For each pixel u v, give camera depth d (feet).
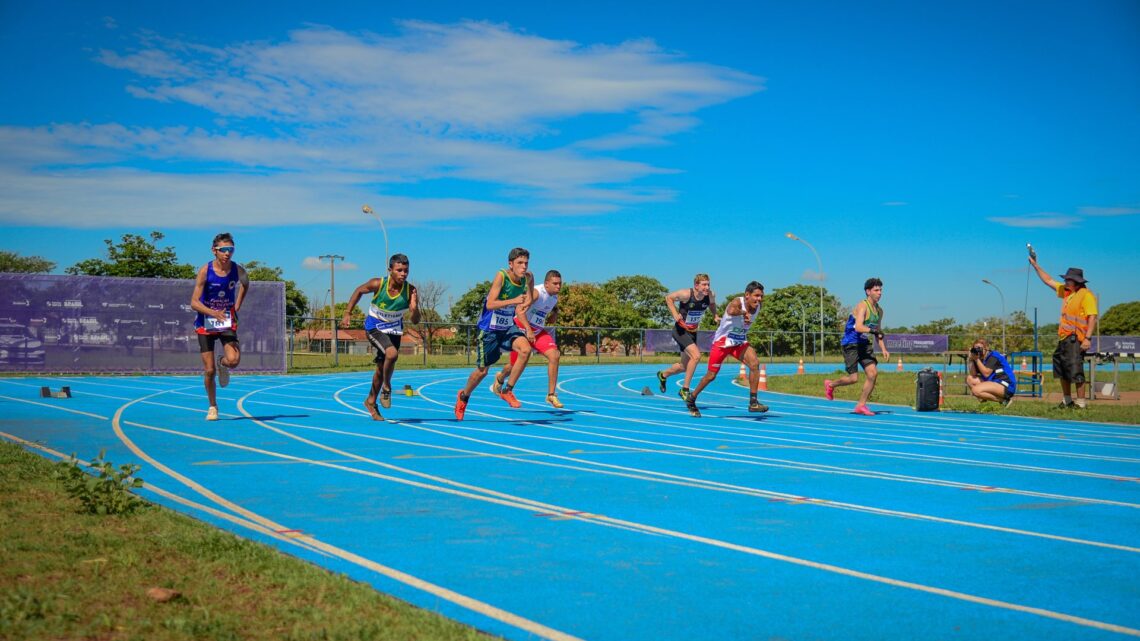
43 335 78.64
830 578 14.71
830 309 270.87
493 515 19.35
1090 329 50.26
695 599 13.47
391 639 10.76
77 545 14.42
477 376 40.78
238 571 13.46
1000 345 165.89
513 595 13.50
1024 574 15.08
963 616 12.80
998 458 30.96
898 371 120.47
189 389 62.03
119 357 80.89
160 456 27.50
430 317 221.66
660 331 142.00
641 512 20.01
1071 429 42.45
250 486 22.47
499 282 39.32
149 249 184.75
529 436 35.55
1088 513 20.58
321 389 65.05
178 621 10.96
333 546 16.29
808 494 22.77
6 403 48.01
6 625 10.44
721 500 21.67
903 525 18.98
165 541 14.97
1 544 14.12
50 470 21.67
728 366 143.54
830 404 59.06
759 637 11.85
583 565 15.31
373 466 26.21
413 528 17.93
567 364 138.21
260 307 87.76
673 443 34.24
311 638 10.69
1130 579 14.84
